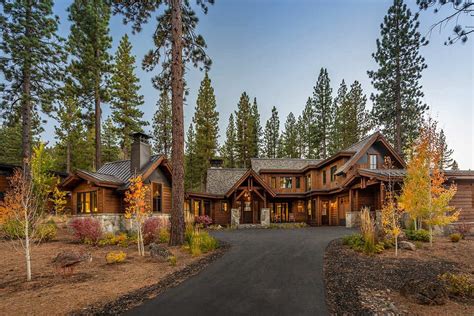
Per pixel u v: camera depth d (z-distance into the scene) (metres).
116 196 16.89
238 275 7.28
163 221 15.70
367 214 11.27
